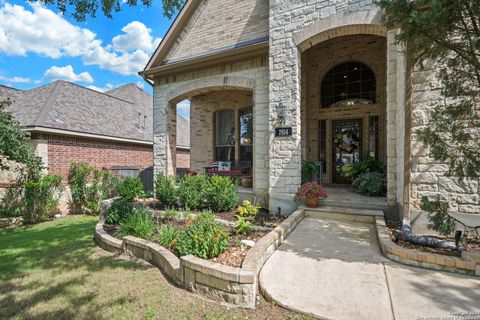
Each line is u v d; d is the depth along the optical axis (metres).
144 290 3.08
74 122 10.31
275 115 6.11
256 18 7.40
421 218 4.05
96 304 2.81
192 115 11.45
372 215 4.98
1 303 2.89
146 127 15.25
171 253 3.66
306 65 8.59
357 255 3.51
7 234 6.58
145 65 8.58
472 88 3.22
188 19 8.61
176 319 2.49
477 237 3.66
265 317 2.42
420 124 4.04
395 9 2.97
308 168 7.28
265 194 6.56
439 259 3.02
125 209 6.00
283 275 2.96
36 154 8.73
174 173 8.62
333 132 8.86
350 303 2.40
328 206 5.75
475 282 2.73
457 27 2.73
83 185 9.70
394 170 5.15
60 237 5.88
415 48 3.10
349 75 8.57
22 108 10.41
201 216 4.74
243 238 4.21
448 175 3.38
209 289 2.84
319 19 5.63
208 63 7.31
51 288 3.20
